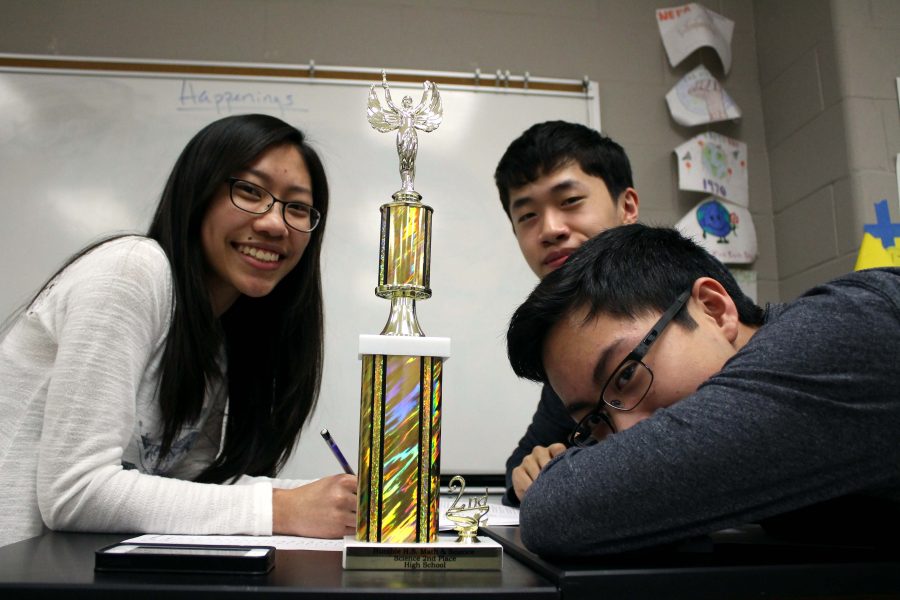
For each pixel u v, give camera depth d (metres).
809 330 0.50
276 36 1.86
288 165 0.98
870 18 1.79
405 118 0.59
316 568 0.46
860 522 0.58
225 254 0.95
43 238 1.68
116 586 0.38
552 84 1.91
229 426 1.06
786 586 0.42
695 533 0.48
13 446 0.79
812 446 0.47
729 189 1.92
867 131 1.72
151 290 0.81
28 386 0.81
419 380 0.52
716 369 0.59
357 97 1.83
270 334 1.08
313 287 1.09
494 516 0.86
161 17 1.83
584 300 0.61
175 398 0.87
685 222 1.89
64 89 1.74
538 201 1.25
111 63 1.77
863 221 1.68
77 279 0.80
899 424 0.48
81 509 0.67
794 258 1.88
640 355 0.58
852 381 0.47
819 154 1.80
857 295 0.52
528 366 0.67
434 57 1.91
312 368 1.09
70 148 1.72
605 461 0.50
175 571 0.42
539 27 1.97
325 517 0.66
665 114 1.97
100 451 0.71
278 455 1.07
